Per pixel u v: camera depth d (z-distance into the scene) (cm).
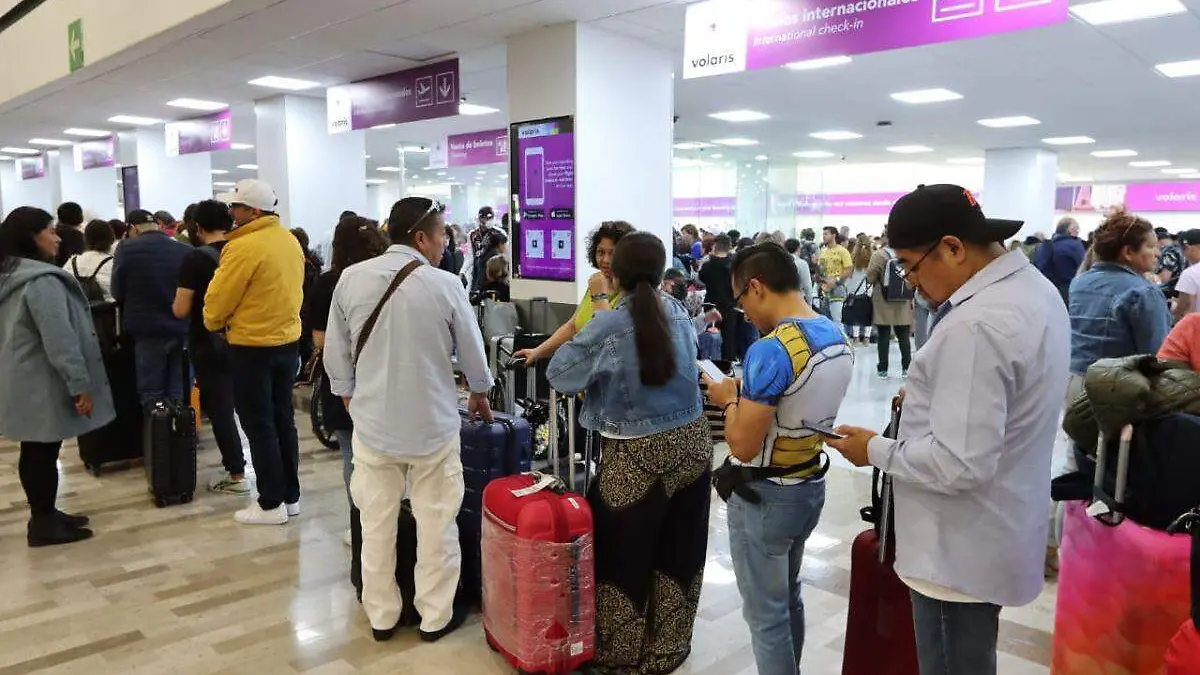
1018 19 370
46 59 822
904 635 199
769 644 205
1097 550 205
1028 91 864
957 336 145
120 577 341
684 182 1805
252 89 854
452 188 2361
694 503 260
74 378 356
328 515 416
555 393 320
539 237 606
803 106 989
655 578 262
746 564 207
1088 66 734
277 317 385
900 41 411
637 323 241
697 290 794
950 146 1430
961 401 143
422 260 272
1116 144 1361
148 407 434
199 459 514
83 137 1355
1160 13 564
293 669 268
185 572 346
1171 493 190
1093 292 312
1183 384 192
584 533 252
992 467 142
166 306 473
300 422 616
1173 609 189
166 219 780
